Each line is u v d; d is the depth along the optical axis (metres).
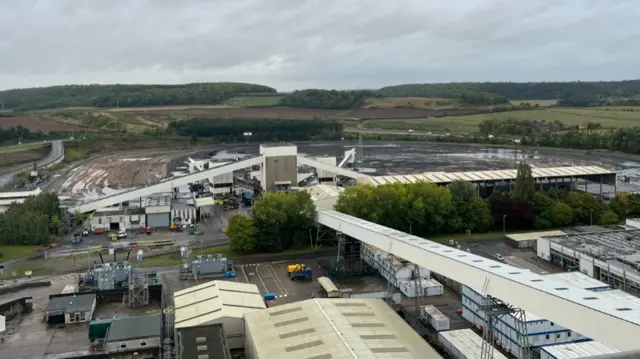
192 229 146.00
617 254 102.00
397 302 93.75
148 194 167.12
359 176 190.38
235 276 110.19
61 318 86.44
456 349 72.19
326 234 133.00
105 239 141.12
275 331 71.88
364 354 63.25
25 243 135.38
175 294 90.12
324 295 98.44
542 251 116.62
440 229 138.00
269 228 125.69
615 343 49.88
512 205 140.50
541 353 69.19
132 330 77.06
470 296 84.44
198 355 65.56
